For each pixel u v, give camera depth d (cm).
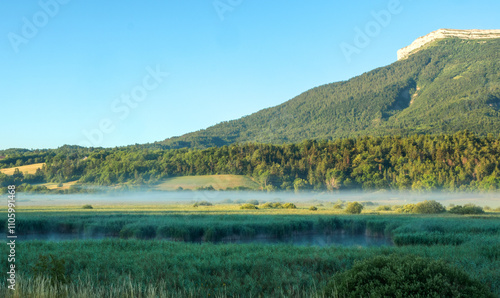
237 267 1393
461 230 2702
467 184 12325
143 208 6600
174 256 1644
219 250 1825
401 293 758
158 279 1214
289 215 4488
